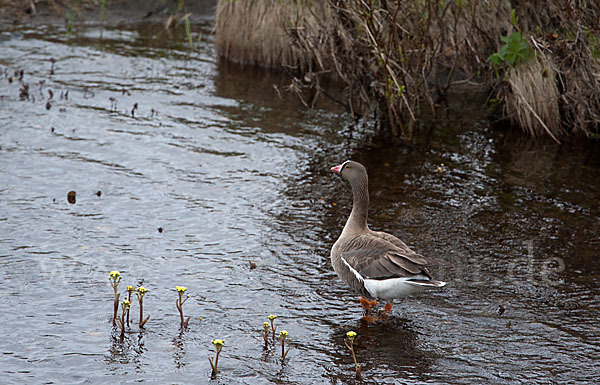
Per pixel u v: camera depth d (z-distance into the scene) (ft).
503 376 20.84
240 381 20.58
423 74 44.65
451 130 45.27
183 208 33.12
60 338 22.49
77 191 34.35
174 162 38.73
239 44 58.39
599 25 40.52
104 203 33.19
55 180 35.45
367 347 22.38
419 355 21.94
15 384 20.03
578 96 42.50
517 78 44.42
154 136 42.37
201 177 36.94
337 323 23.88
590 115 43.24
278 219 32.32
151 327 23.35
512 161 40.22
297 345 22.49
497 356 21.88
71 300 24.82
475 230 31.40
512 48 44.01
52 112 45.19
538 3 45.27
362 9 40.73
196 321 23.82
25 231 29.91
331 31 44.62
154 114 46.21
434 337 22.97
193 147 41.04
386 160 40.09
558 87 45.14
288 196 35.04
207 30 67.72
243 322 23.85
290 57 56.13
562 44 42.45
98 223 31.14
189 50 61.57
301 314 24.43
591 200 34.86
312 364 21.48
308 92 52.29
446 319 24.12
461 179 37.45
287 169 38.52
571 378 20.75
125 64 56.59
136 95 49.67
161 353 21.89
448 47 49.83
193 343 22.52
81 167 37.24
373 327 23.61
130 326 23.38
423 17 43.37
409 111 43.47
